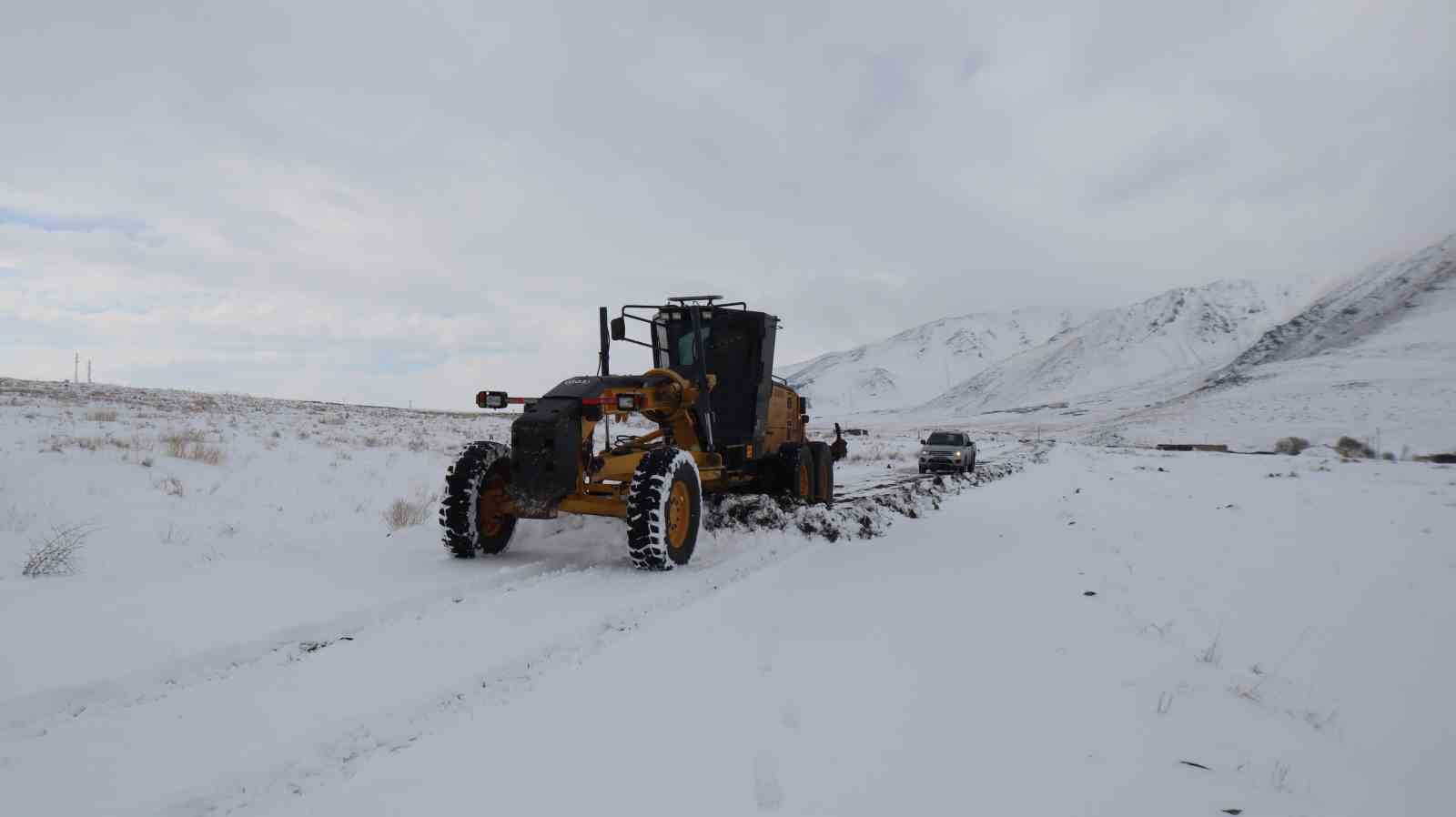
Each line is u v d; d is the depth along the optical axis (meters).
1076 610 5.66
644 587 5.90
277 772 2.95
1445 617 5.97
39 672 3.77
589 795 2.72
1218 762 3.30
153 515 8.44
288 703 3.57
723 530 8.12
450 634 4.61
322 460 15.09
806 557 7.32
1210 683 4.32
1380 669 4.87
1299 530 9.80
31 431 15.98
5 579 5.60
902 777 2.94
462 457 7.01
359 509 10.05
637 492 6.45
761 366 9.49
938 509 11.83
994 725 3.50
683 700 3.63
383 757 3.06
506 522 7.39
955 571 6.88
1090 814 2.73
